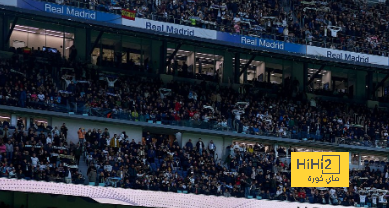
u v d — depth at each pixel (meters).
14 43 65.62
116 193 55.72
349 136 72.81
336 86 79.62
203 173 60.66
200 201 58.59
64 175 54.66
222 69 74.56
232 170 62.88
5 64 62.16
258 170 62.91
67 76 63.94
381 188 66.94
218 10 72.62
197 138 66.75
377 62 75.75
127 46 71.06
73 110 61.50
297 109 73.56
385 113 77.75
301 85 77.81
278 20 75.62
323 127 72.00
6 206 54.41
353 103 79.25
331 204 63.41
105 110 62.72
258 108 71.19
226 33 69.62
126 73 70.06
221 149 67.31
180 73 72.25
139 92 66.38
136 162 58.12
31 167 53.72
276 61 77.00
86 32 67.94
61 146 56.97
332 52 73.94
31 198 56.12
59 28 67.81
